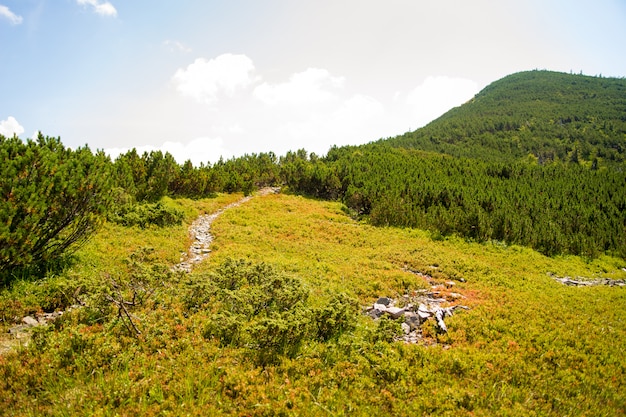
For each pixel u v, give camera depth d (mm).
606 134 153750
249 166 58469
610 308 14852
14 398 5844
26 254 10414
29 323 8531
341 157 74562
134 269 11367
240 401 6367
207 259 17000
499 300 14508
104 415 5664
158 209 22625
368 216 39406
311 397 6707
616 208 45531
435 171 61438
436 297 14875
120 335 8117
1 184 10031
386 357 8516
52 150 13039
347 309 10344
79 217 12508
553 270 24734
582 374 8578
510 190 50281
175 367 7160
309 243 23797
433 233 32375
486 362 8812
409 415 6512
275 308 10656
